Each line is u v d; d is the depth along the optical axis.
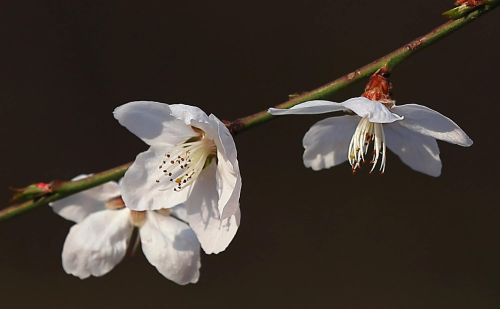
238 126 0.26
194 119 0.25
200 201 0.26
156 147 0.26
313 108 0.25
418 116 0.26
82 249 0.28
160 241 0.28
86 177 0.26
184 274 0.27
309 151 0.27
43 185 0.26
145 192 0.26
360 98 0.26
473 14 0.26
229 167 0.26
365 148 0.26
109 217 0.28
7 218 0.26
